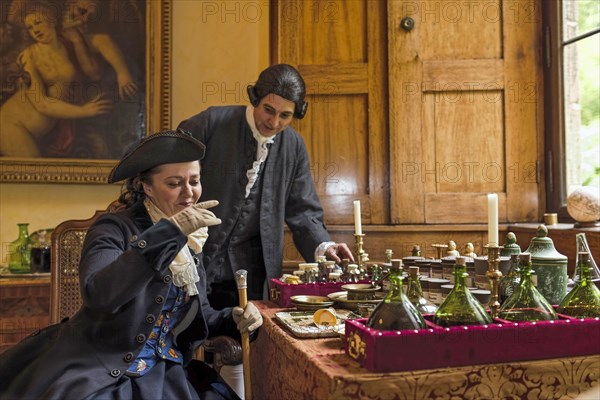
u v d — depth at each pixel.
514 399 1.37
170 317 1.90
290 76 2.58
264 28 3.98
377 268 2.27
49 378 1.63
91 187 3.87
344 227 3.35
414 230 3.34
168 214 1.90
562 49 3.35
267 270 2.78
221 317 2.10
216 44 3.99
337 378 1.29
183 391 1.77
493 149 3.45
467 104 3.46
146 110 3.89
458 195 3.42
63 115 3.81
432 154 3.44
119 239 1.79
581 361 1.41
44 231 3.60
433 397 1.32
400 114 3.43
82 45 3.85
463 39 3.47
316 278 2.38
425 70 3.44
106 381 1.64
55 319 2.51
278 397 1.81
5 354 1.80
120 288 1.57
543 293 1.81
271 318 2.03
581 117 3.20
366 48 3.49
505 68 3.45
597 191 2.72
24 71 3.78
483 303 1.72
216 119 2.78
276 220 2.82
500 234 3.35
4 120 3.74
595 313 1.58
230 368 2.47
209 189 2.76
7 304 3.29
